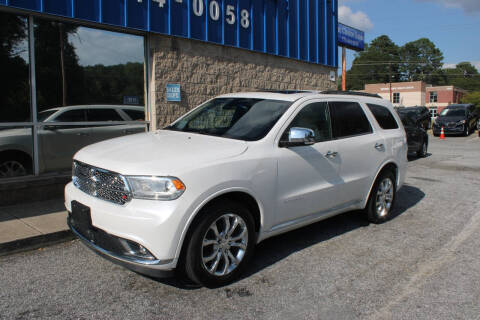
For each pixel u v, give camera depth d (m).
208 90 8.67
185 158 3.38
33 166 6.12
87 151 3.84
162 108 7.77
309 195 4.27
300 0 10.86
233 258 3.61
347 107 5.09
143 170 3.18
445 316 3.17
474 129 26.44
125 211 3.13
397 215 6.10
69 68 6.48
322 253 4.45
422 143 13.02
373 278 3.84
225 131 4.24
